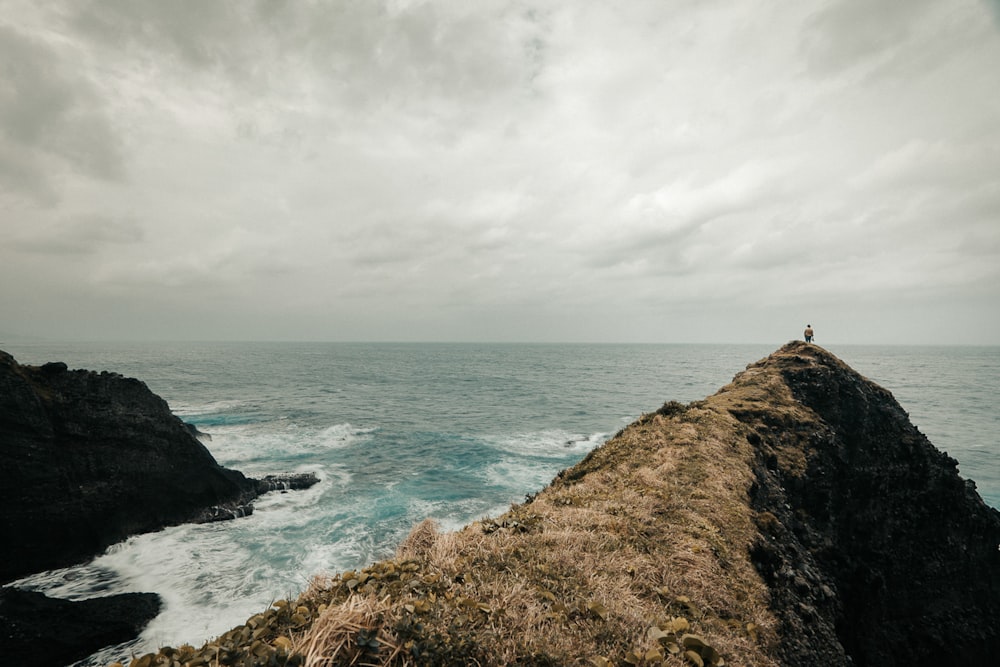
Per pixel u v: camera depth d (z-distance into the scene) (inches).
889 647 735.7
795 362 1105.4
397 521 1006.4
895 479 916.6
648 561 300.4
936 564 865.5
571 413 2559.1
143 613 641.6
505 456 1595.7
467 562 262.2
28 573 768.9
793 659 297.7
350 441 1764.3
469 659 163.2
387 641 159.5
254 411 2352.4
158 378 3762.3
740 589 312.7
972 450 2037.4
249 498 1093.1
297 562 809.5
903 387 4175.7
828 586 465.4
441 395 3238.2
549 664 174.1
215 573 768.3
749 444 666.8
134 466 943.7
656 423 675.4
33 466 824.9
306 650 151.6
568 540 310.5
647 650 195.8
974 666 803.4
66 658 561.6
